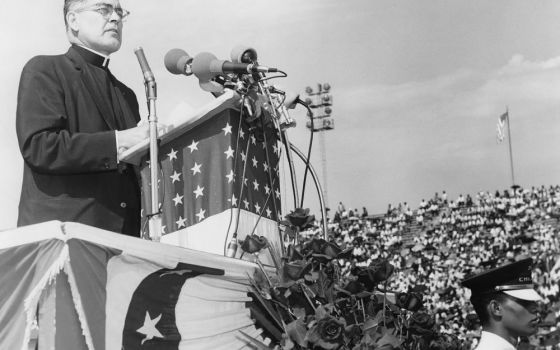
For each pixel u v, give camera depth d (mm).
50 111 4438
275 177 5219
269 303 4371
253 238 4426
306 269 4336
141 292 3701
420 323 4766
